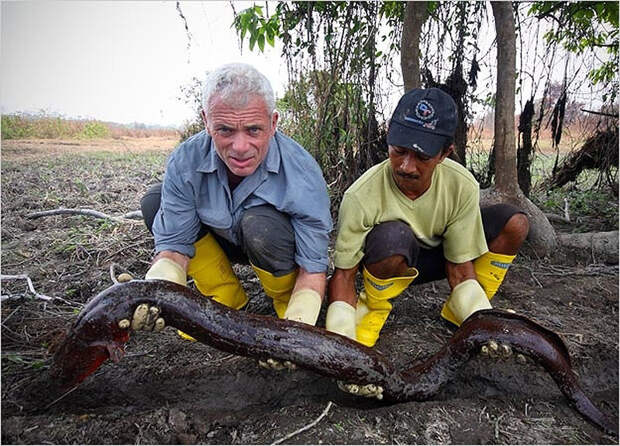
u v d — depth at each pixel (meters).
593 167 2.59
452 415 1.02
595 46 2.29
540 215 1.86
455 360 1.11
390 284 1.20
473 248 1.24
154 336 1.32
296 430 0.96
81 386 1.13
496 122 1.85
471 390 1.17
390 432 0.97
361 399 1.12
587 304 1.54
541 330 1.09
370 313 1.26
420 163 1.06
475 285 1.24
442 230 1.24
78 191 2.79
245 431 0.99
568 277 1.72
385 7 2.05
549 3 2.15
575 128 2.54
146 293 0.95
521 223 1.23
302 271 1.17
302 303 1.10
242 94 0.96
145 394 1.13
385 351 1.26
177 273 1.11
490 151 2.24
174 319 0.95
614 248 1.89
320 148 2.10
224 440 0.98
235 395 1.13
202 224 1.22
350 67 1.96
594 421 1.05
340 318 1.16
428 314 1.46
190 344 1.28
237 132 0.98
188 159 1.12
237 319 0.98
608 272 1.75
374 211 1.17
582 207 2.44
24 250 1.89
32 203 2.49
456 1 2.03
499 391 1.17
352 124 2.04
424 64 2.11
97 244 1.89
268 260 1.14
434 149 1.03
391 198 1.18
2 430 0.94
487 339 1.07
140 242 1.88
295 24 2.01
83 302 1.50
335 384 1.16
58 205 2.49
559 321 1.42
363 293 1.29
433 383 1.09
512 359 1.21
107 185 2.92
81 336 0.94
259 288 1.57
